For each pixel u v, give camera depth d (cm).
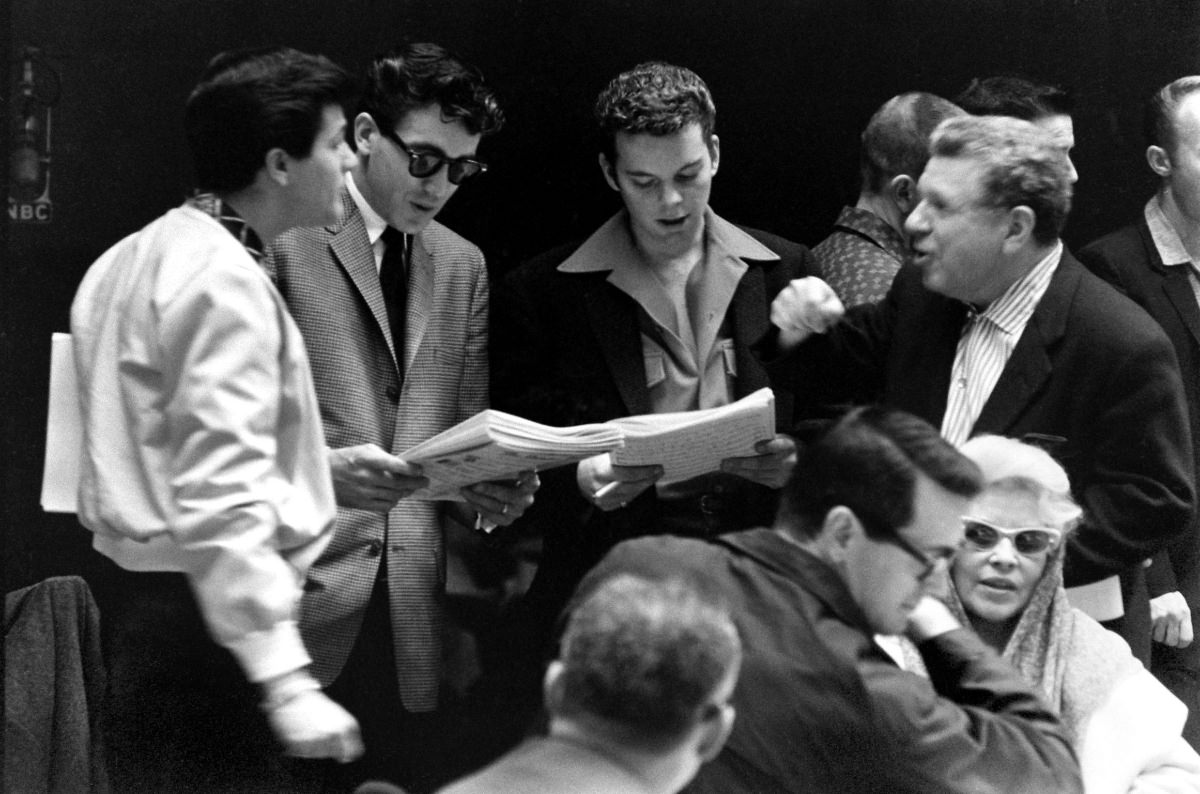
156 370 239
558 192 342
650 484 300
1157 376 304
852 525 233
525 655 318
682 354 320
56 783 288
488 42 349
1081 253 354
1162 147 347
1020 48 357
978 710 232
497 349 321
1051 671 264
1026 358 307
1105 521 303
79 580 297
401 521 307
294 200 263
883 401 313
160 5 339
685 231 317
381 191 298
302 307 295
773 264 326
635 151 308
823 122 351
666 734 182
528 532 321
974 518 263
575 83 350
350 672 304
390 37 351
